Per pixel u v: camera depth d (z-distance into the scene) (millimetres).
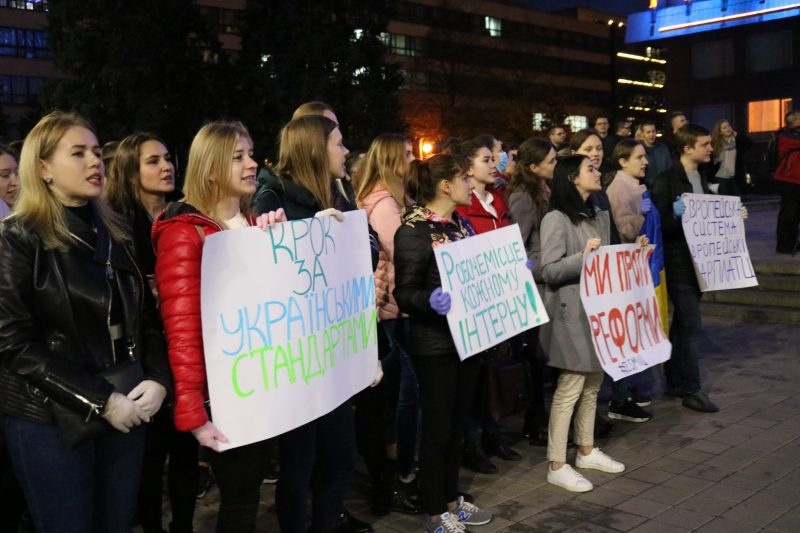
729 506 4102
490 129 60688
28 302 2520
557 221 4453
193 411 2639
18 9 55844
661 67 103812
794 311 8891
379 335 4465
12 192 4305
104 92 27766
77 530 2547
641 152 5582
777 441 5086
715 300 9773
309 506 4312
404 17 71312
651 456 4926
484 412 4652
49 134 2588
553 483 4504
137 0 27797
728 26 27391
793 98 28094
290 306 2938
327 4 31844
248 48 31156
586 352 4375
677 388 6180
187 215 2721
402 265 3727
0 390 2531
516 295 4117
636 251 4766
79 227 2650
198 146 2895
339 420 3332
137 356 2701
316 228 3102
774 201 20484
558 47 90438
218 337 2689
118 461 2699
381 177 4461
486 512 4000
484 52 72188
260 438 2791
